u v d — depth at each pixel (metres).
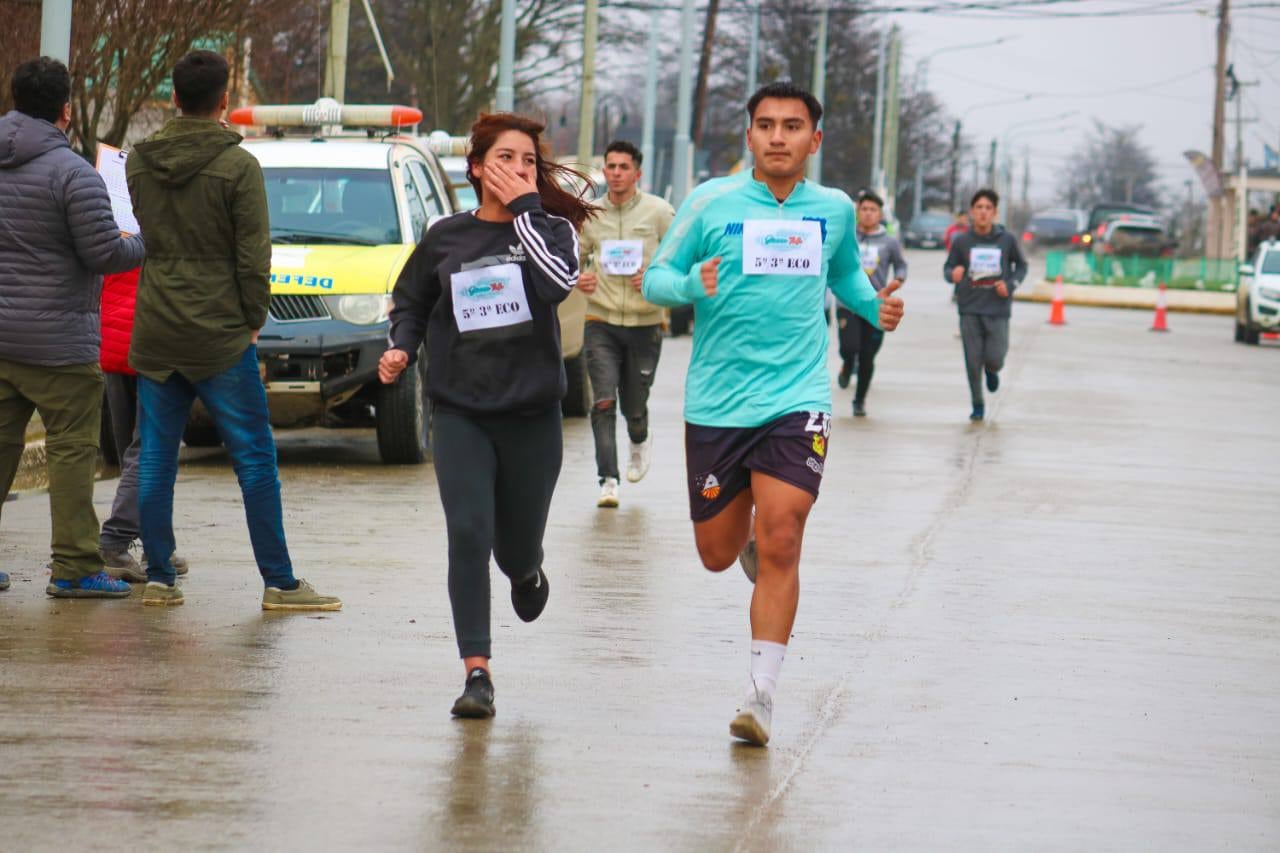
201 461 21.11
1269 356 46.84
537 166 10.26
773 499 9.79
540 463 10.09
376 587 13.41
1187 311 76.25
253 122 24.41
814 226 9.91
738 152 140.75
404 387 20.38
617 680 10.84
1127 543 16.73
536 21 64.38
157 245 11.99
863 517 17.69
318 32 43.47
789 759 9.30
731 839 8.02
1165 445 25.12
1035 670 11.48
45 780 8.59
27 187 11.98
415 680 10.66
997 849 8.02
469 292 9.83
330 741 9.35
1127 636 12.63
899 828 8.26
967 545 16.27
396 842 7.85
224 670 10.77
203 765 8.88
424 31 60.97
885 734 9.84
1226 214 96.12
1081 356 43.03
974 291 26.94
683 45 60.41
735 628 12.41
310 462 21.16
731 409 9.92
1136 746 9.77
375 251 20.84
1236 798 8.88
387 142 23.16
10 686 10.27
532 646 11.66
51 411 12.52
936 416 27.94
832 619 12.83
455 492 9.88
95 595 12.76
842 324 27.17
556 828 8.09
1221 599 14.16
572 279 9.86
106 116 34.50
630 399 18.09
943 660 11.66
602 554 15.17
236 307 12.07
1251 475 22.19
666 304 10.04
